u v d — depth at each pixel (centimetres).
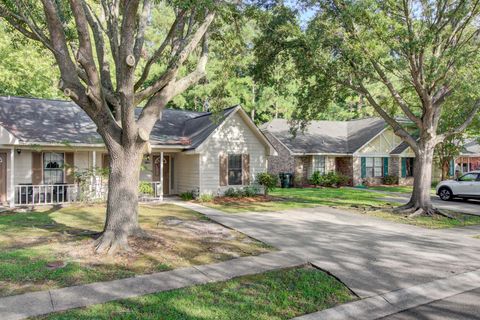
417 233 1060
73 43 995
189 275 638
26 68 2423
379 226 1158
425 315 533
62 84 725
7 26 1098
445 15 1261
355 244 896
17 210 1396
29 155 1666
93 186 1666
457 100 1559
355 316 528
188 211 1380
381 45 1297
